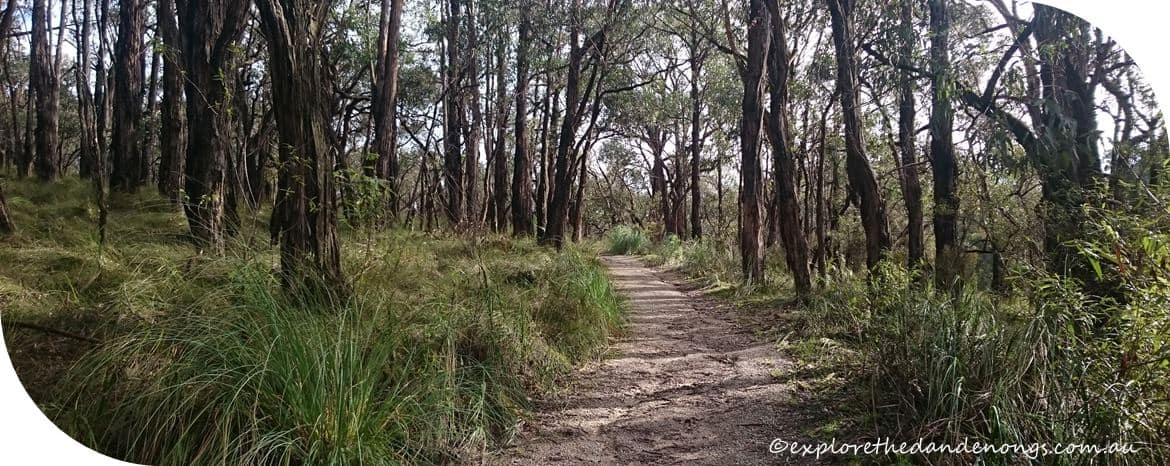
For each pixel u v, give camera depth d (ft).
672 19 50.34
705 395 15.53
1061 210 17.17
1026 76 22.03
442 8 58.75
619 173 122.72
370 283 16.51
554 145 73.72
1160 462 9.25
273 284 13.42
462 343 15.01
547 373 16.28
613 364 18.65
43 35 49.49
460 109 67.46
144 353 10.57
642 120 73.15
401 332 13.21
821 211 41.57
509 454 12.03
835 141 39.50
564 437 12.93
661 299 32.42
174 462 8.95
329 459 9.48
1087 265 13.24
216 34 23.44
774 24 28.76
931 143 25.99
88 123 55.01
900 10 24.72
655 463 11.69
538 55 53.01
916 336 12.89
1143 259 11.10
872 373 12.89
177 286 13.28
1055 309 10.96
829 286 26.20
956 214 24.68
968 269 22.22
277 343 10.53
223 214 21.68
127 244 19.57
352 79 58.34
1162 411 9.67
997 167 22.74
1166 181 12.46
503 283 22.54
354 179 16.56
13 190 38.01
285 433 9.41
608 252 74.23
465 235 38.78
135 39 45.73
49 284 15.12
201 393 9.94
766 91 34.35
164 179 35.78
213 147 21.79
